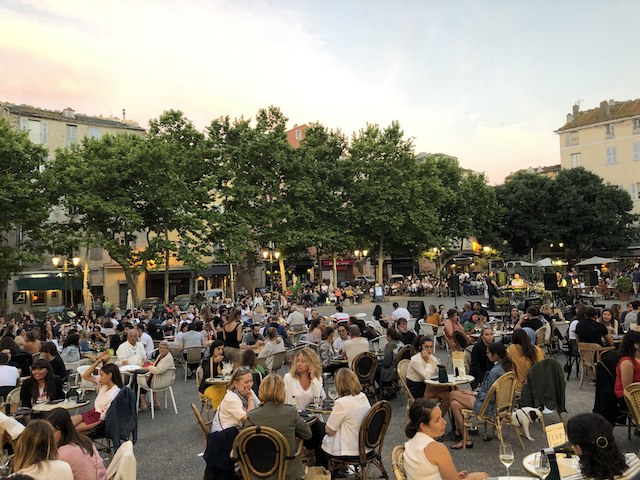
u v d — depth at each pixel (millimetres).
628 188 54719
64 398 8562
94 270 43375
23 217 29328
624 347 6766
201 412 10125
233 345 12461
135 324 16484
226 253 35125
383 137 42062
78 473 4762
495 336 13484
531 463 4402
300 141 42000
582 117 59375
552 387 7293
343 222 40688
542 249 55812
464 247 65188
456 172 49938
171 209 31078
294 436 5238
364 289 44688
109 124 49531
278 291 38500
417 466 4270
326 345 11242
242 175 37688
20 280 38312
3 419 6141
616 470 3416
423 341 8594
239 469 5375
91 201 29188
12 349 10875
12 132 29609
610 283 32250
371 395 10820
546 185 50375
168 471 7098
